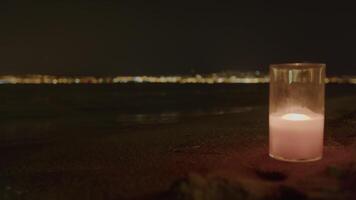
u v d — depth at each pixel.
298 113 0.65
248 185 0.47
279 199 0.46
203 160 0.70
